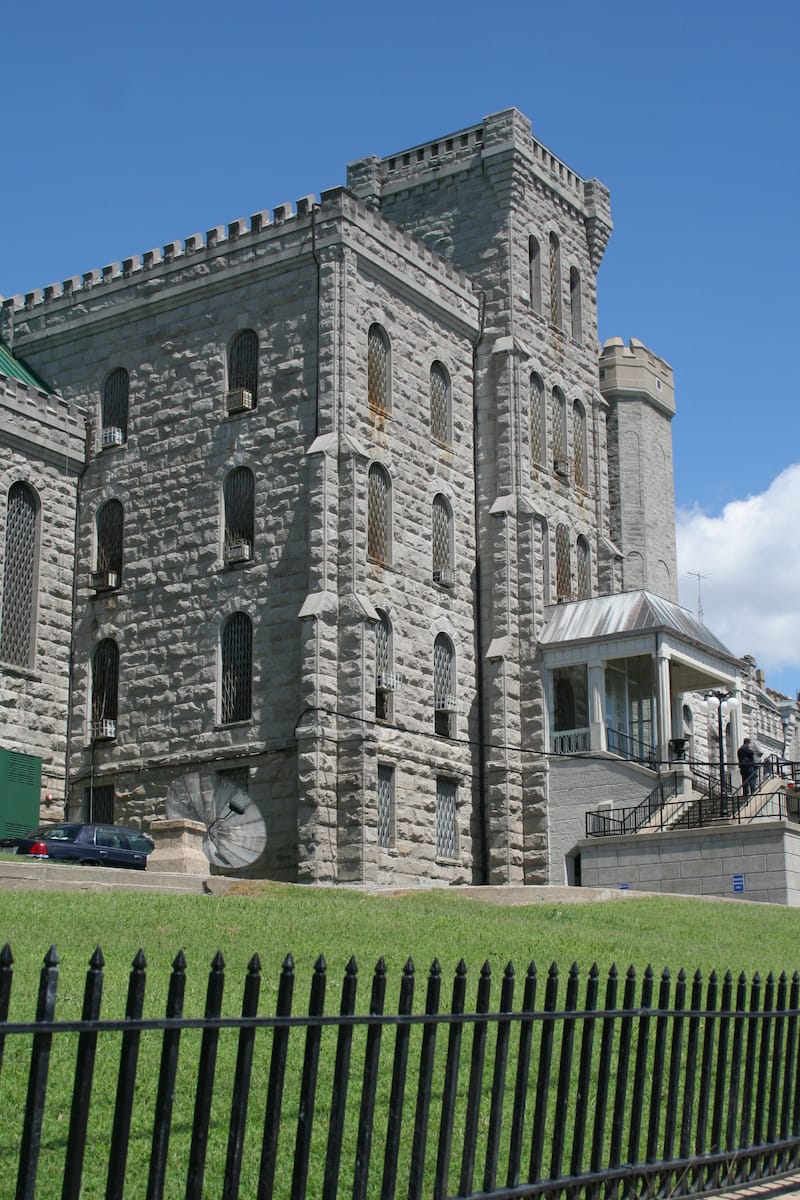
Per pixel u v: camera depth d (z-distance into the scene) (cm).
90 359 5397
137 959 949
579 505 5794
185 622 4947
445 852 4950
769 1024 1471
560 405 5781
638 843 4347
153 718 4944
